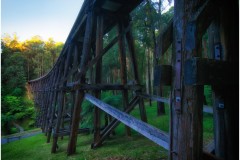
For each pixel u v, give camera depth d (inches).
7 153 260.2
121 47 216.4
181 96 60.6
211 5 58.3
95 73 199.2
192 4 60.4
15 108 925.8
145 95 192.9
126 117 99.0
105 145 194.4
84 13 203.0
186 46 58.1
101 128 244.7
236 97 61.9
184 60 59.4
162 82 65.0
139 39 429.4
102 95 305.0
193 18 56.6
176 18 64.5
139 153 153.9
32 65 1724.9
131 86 205.9
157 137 74.3
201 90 58.1
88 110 266.4
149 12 366.9
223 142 66.5
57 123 236.7
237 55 60.9
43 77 599.5
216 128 69.5
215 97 68.2
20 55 1512.1
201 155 57.6
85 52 183.8
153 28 369.4
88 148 193.5
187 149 58.3
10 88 1248.8
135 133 233.9
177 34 63.4
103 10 200.7
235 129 64.1
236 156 63.7
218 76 54.6
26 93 1254.3
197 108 57.6
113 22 225.9
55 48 1985.7
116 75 667.4
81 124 296.4
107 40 493.7
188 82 53.2
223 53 63.9
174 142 63.6
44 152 230.1
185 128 59.2
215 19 67.9
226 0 62.6
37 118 670.5
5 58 1488.7
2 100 962.1
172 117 65.5
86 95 178.7
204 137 178.1
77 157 169.6
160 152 151.1
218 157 61.9
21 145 307.1
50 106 368.2
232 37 62.7
